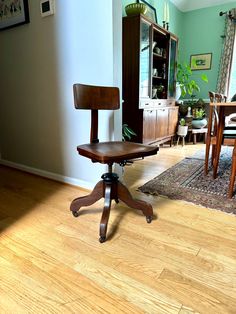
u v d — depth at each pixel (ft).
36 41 5.98
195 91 14.19
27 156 7.30
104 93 4.49
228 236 3.90
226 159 8.91
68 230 4.09
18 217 4.55
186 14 13.73
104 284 2.89
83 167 5.88
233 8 12.14
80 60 5.30
